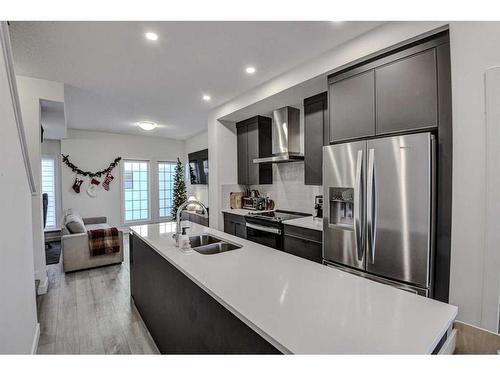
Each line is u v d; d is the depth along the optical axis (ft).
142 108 14.52
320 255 9.14
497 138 4.88
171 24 6.73
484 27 5.05
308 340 2.80
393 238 6.44
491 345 3.22
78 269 13.19
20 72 9.59
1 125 4.30
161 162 24.90
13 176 4.99
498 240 4.88
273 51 8.20
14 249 4.92
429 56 6.16
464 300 5.31
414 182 6.07
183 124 18.76
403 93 6.62
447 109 5.90
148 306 7.87
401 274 6.34
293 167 13.37
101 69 9.40
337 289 4.13
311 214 12.43
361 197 7.02
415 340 2.81
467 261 5.27
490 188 4.95
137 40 7.47
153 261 7.39
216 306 4.17
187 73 9.83
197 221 19.77
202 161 20.54
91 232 13.60
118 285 11.46
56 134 17.60
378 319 3.23
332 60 8.09
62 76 9.99
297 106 12.43
